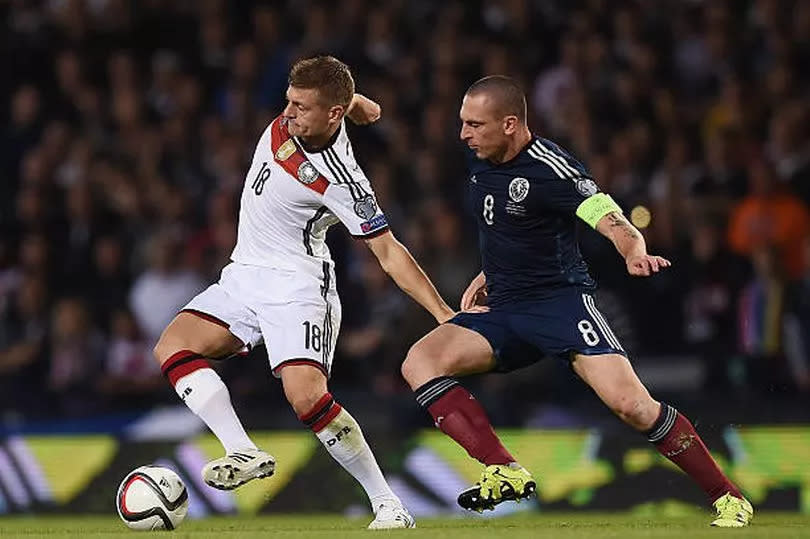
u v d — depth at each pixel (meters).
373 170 44.38
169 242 43.12
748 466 33.09
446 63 47.66
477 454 22.73
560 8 51.28
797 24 48.31
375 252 23.30
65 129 49.53
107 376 41.91
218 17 53.41
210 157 48.00
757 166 41.78
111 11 54.28
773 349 37.31
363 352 39.53
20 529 26.20
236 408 38.72
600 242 38.97
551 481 33.09
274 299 23.42
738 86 45.56
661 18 50.00
